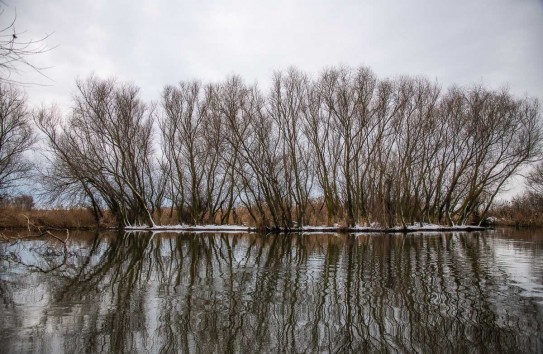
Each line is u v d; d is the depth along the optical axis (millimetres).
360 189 47000
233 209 51500
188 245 28016
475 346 7980
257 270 16703
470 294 12156
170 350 7855
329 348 7980
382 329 9008
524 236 36031
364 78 42719
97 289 13023
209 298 11805
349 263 18594
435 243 28672
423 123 45719
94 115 43281
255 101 43250
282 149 43875
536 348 7875
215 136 44938
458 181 51062
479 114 45750
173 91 49250
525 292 12391
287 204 43469
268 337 8547
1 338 8383
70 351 7758
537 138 45594
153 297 11898
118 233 40250
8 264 18547
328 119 44781
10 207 40500
